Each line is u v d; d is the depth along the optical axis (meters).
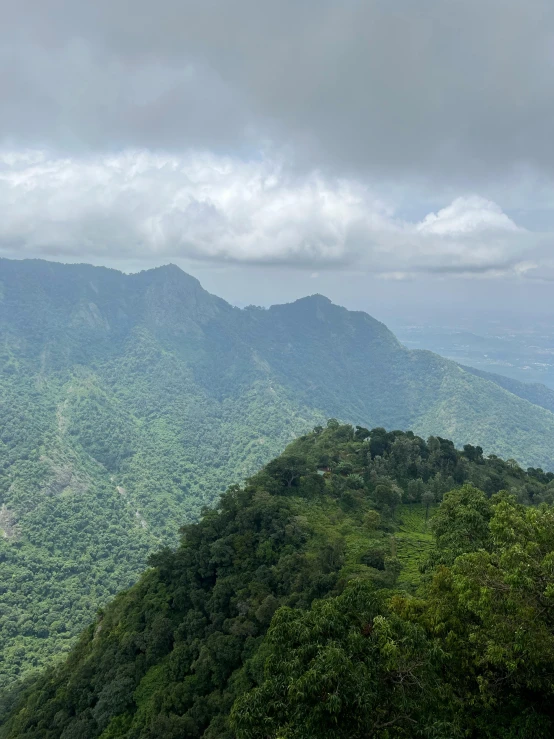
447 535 31.31
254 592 52.19
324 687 15.30
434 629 21.30
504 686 20.58
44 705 53.22
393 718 16.41
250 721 15.80
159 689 46.56
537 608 18.48
